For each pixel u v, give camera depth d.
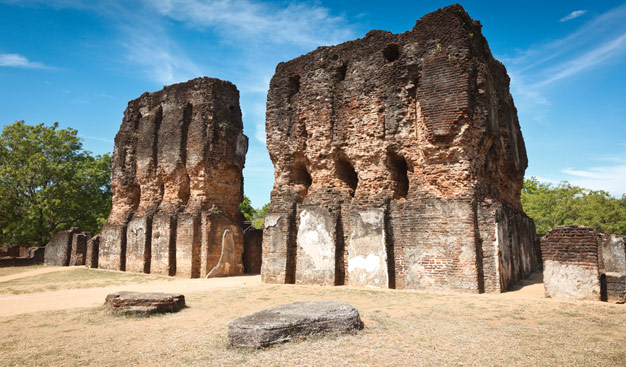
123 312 9.60
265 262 15.82
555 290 10.36
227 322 8.39
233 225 20.58
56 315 10.05
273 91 17.25
